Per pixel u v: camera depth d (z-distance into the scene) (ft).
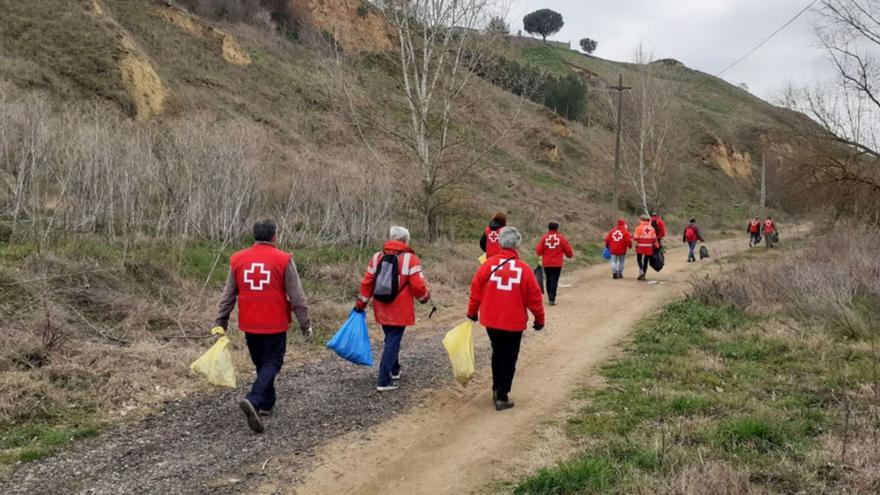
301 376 23.98
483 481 14.90
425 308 39.24
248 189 46.34
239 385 22.47
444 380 23.70
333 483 14.84
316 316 32.94
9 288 26.09
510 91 80.12
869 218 77.10
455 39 65.10
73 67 75.15
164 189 43.29
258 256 18.20
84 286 28.50
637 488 13.30
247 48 118.73
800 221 171.83
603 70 295.07
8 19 76.95
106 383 20.79
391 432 18.22
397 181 66.59
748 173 236.22
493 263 20.33
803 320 32.35
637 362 25.45
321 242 49.62
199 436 17.62
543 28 326.85
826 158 79.56
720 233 141.38
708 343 28.86
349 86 65.67
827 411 18.34
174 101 84.23
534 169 139.95
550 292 41.50
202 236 42.80
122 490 14.15
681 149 161.07
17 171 38.34
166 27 105.91
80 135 39.99
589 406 20.01
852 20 75.72
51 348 22.03
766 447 15.61
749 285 39.27
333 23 132.46
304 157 61.46
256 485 14.60
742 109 306.96
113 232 37.83
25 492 13.92
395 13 65.05
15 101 43.47
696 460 14.62
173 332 27.17
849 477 13.62
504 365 20.26
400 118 79.87
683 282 51.96
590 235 93.04
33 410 18.21
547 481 13.97
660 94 150.00
